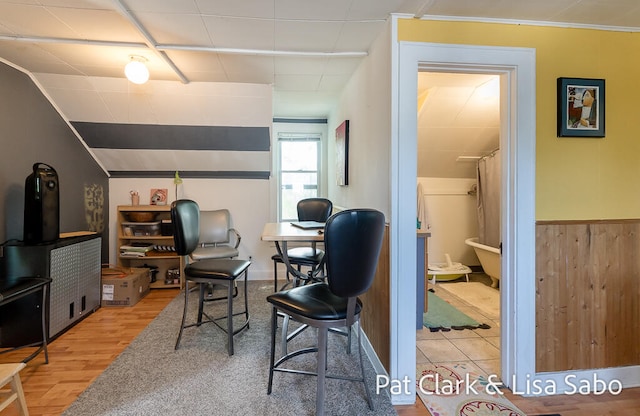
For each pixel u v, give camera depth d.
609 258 1.98
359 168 2.65
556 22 1.88
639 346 2.01
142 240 3.90
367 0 1.70
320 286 1.81
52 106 3.02
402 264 1.81
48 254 2.38
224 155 3.76
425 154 4.01
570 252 1.94
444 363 2.21
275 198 4.64
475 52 1.83
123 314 2.96
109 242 3.87
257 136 3.58
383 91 1.97
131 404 1.72
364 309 2.39
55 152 3.03
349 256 1.37
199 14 1.88
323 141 4.68
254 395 1.81
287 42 2.24
